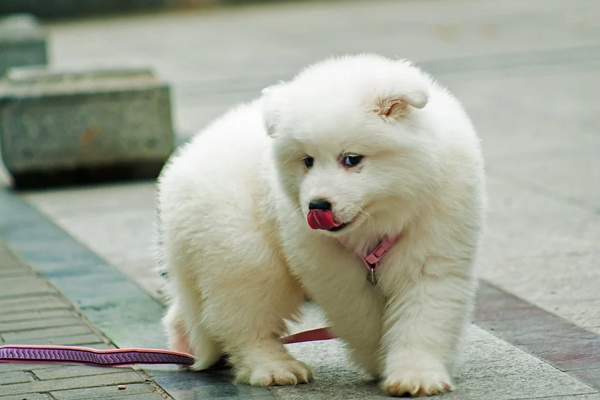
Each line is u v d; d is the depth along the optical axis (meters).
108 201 11.14
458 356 5.52
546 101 15.19
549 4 27.34
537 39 21.33
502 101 15.34
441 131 5.17
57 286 7.88
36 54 16.86
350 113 4.82
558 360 5.87
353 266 5.32
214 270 5.61
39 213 10.65
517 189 10.47
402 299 5.30
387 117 4.86
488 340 6.30
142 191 11.66
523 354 5.99
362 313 5.44
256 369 5.64
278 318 5.76
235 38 24.25
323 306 5.50
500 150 12.29
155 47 23.30
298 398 5.34
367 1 31.33
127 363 6.02
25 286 7.89
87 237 9.51
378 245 5.21
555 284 7.45
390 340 5.36
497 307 7.00
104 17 30.50
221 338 5.79
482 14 26.11
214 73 19.19
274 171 5.28
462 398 5.16
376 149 4.86
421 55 20.03
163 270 6.26
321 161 4.92
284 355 5.72
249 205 5.57
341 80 5.03
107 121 12.22
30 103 11.98
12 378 5.80
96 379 5.78
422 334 5.23
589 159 11.62
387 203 5.00
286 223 5.32
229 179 5.63
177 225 5.74
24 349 5.95
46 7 30.36
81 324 6.95
